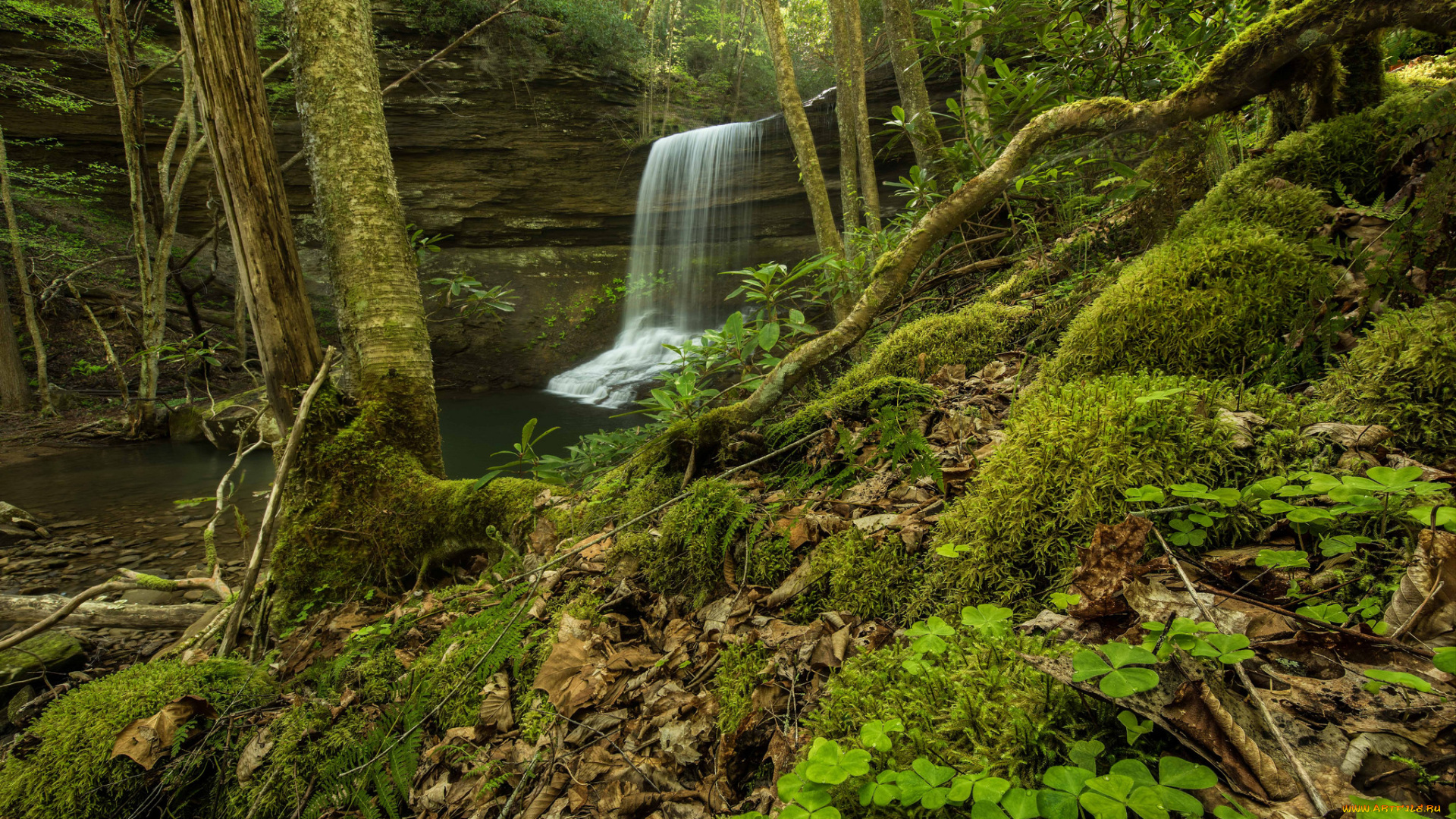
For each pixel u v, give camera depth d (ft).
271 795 6.43
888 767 3.46
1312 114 7.83
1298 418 4.83
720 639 5.93
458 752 6.13
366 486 10.73
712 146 54.44
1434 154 6.33
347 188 11.28
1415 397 4.55
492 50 50.85
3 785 6.83
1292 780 2.64
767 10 18.52
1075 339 7.06
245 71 9.93
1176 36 11.23
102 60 43.52
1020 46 12.94
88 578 16.67
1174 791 2.57
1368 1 6.32
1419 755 2.68
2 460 28.78
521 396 44.24
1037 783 3.06
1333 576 3.79
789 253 52.80
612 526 8.75
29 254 41.57
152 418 33.19
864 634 5.19
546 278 53.72
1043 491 4.91
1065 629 3.96
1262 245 6.24
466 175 52.75
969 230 14.56
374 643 8.29
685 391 9.73
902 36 17.90
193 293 34.01
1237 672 3.24
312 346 10.98
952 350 10.29
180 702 7.16
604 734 5.62
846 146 21.11
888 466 7.20
